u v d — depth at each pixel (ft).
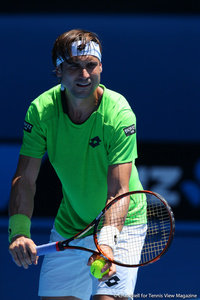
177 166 72.69
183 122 72.95
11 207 36.70
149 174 72.79
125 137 34.99
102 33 73.46
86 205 37.78
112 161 35.06
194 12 72.84
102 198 37.50
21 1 73.36
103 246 33.19
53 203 73.15
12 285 58.75
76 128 35.68
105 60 73.56
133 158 35.65
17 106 73.97
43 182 73.05
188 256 65.41
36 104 36.86
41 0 73.26
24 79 73.97
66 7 73.56
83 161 36.47
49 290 38.91
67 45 33.65
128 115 35.35
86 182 37.04
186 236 70.28
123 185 34.73
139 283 58.95
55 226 40.04
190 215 72.23
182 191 72.43
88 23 73.56
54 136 36.65
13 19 73.77
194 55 72.79
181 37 72.79
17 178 37.32
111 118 35.06
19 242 34.47
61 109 36.11
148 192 32.89
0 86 73.97
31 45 73.72
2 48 73.87
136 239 37.04
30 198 37.11
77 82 33.91
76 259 38.50
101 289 36.04
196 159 72.49
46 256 39.27
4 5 73.51
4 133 74.02
